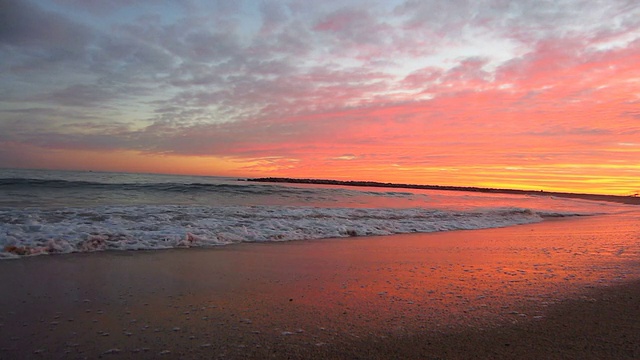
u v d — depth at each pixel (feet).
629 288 14.24
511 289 14.02
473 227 37.27
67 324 10.14
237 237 24.72
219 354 8.52
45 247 18.72
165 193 59.26
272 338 9.45
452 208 55.47
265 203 52.80
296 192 70.64
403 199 73.26
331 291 13.62
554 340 9.43
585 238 29.27
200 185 67.15
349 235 29.07
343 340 9.36
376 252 21.80
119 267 16.39
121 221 26.50
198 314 11.09
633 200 119.65
